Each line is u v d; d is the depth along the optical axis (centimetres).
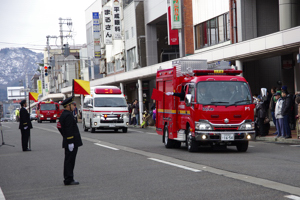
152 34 6094
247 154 1956
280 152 2008
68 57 11969
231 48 3362
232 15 3966
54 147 2659
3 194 1227
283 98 2578
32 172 1652
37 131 4584
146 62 6291
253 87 4044
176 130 2262
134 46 6444
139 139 3086
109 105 3953
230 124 2000
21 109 2503
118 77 6109
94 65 8956
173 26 4644
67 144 1329
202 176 1349
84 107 4319
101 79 6962
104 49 8100
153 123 4859
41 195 1188
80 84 2991
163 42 6209
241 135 1998
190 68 2136
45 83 16850
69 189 1255
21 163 1955
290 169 1434
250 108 2023
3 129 5600
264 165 1546
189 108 2072
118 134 3706
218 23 4259
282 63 3631
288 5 3338
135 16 6291
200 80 2047
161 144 2650
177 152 2122
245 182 1212
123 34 6969
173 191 1135
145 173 1469
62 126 1330
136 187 1221
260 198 1001
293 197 998
